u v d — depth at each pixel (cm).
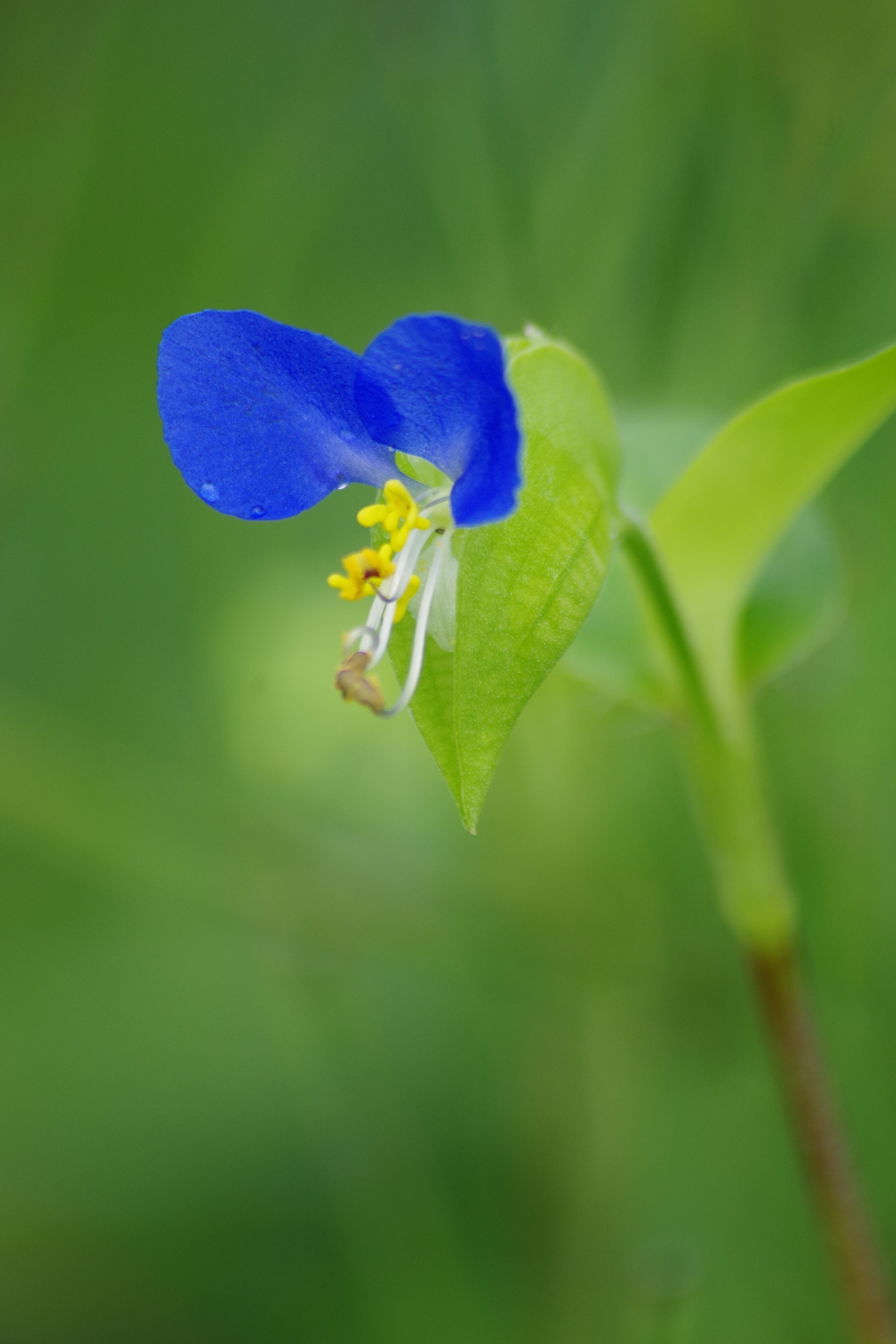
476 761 19
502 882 25
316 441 20
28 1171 27
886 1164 24
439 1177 25
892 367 20
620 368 24
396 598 19
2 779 25
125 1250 26
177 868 25
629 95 24
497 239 24
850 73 24
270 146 26
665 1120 25
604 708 24
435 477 20
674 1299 22
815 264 24
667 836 24
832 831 24
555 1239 25
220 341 19
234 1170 27
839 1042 24
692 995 24
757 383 24
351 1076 24
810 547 21
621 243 24
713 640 21
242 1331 25
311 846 25
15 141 26
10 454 26
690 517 21
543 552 19
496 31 24
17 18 26
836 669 24
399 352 19
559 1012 25
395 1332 24
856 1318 21
